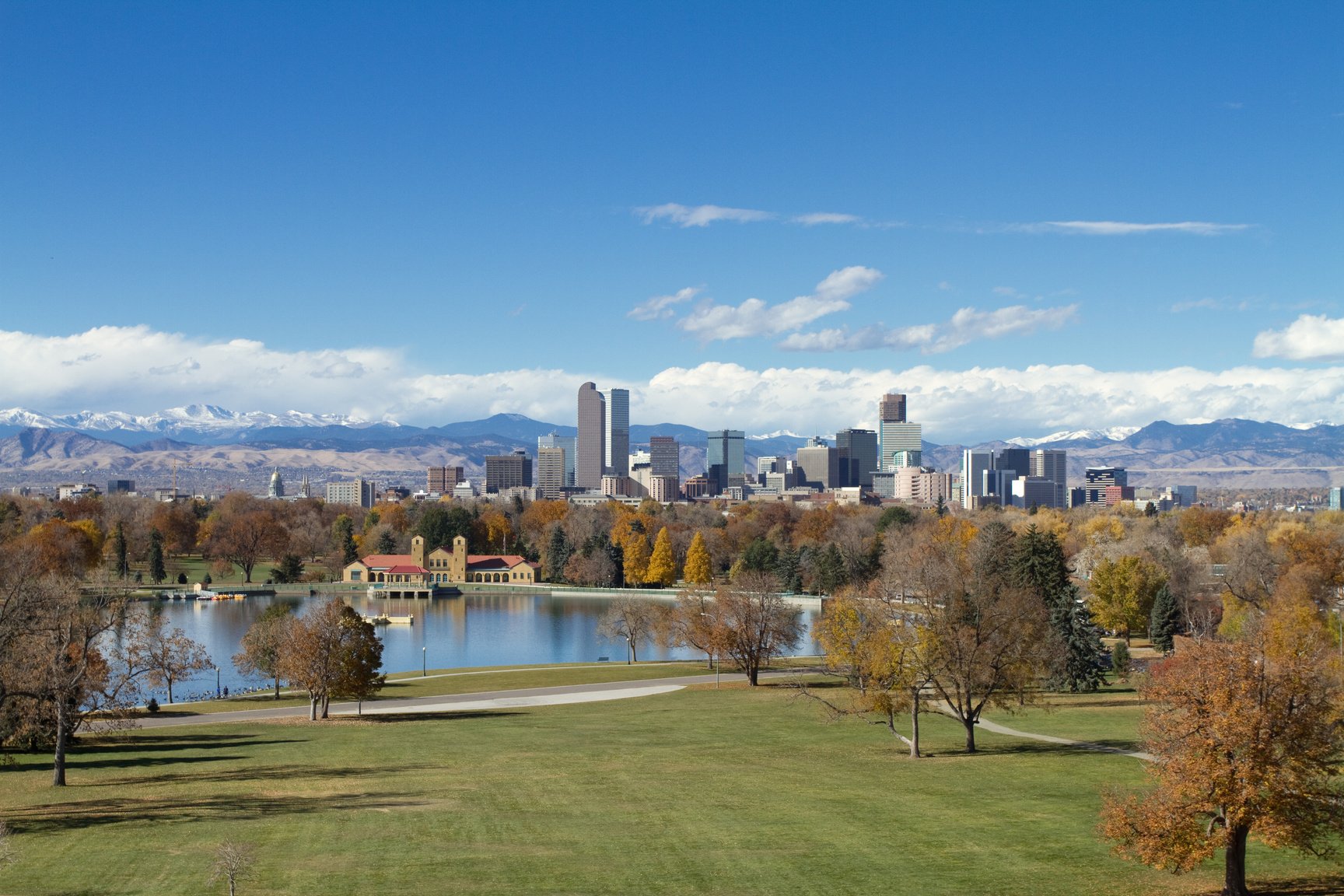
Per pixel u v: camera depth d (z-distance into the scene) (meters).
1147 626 165.00
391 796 68.06
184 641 123.06
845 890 49.91
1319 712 45.59
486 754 83.94
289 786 71.12
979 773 75.31
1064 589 133.25
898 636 87.12
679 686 132.25
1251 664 46.53
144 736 97.00
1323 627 108.75
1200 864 53.03
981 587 91.56
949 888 50.03
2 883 49.81
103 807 65.12
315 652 106.69
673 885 50.31
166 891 48.66
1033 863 53.72
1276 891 48.53
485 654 186.00
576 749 86.12
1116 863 53.47
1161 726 48.00
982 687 85.31
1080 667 121.12
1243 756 45.53
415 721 104.69
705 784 71.94
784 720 102.81
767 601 134.88
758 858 54.59
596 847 56.28
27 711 78.00
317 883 50.06
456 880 50.69
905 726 98.62
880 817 62.72
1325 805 45.47
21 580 88.94
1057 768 76.62
